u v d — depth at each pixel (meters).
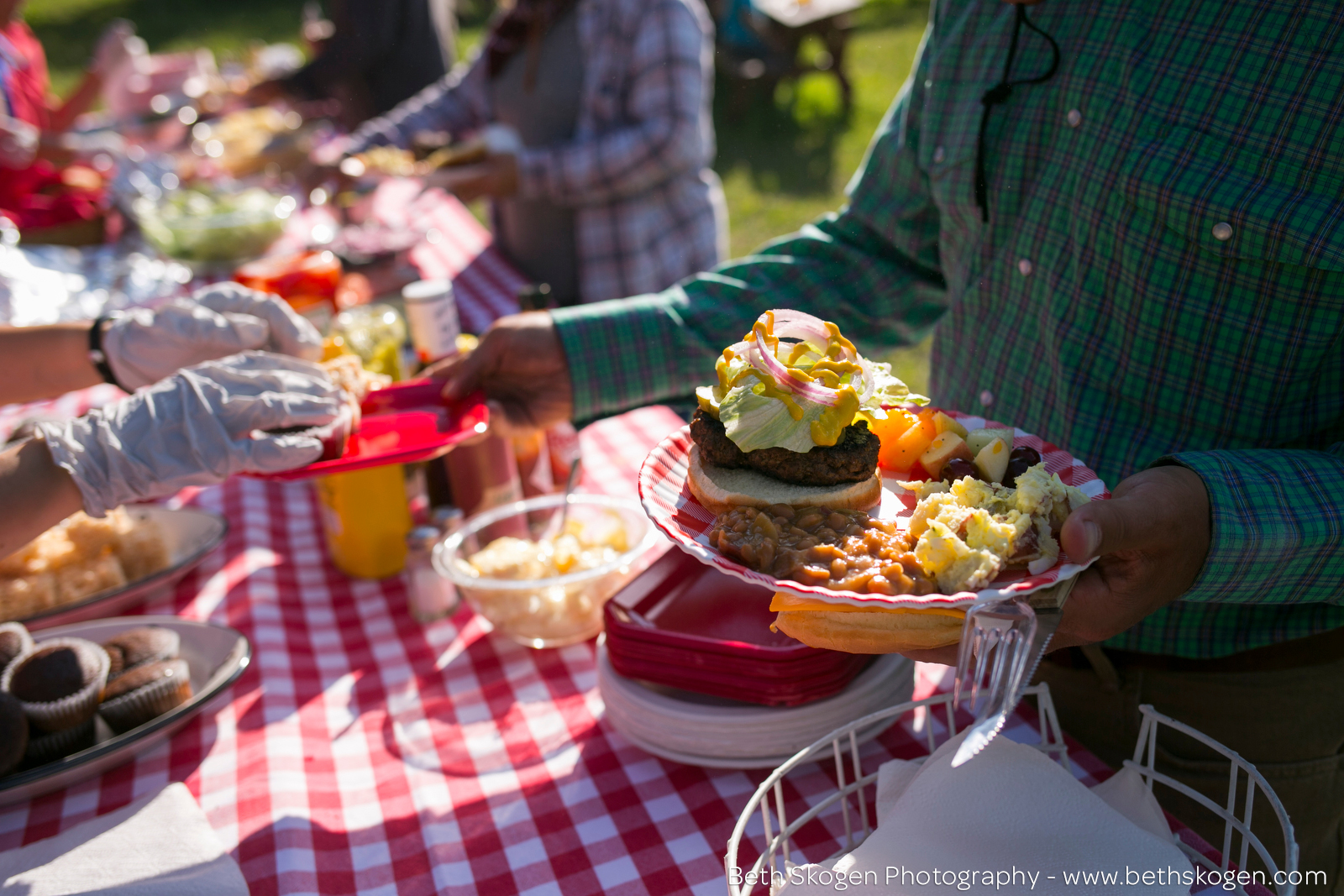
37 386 1.94
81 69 13.41
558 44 4.15
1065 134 1.75
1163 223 1.59
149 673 1.73
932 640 1.18
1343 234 1.42
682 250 4.31
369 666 1.98
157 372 1.95
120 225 4.55
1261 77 1.52
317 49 6.70
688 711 1.57
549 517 2.24
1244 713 1.70
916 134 2.11
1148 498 1.23
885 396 1.56
